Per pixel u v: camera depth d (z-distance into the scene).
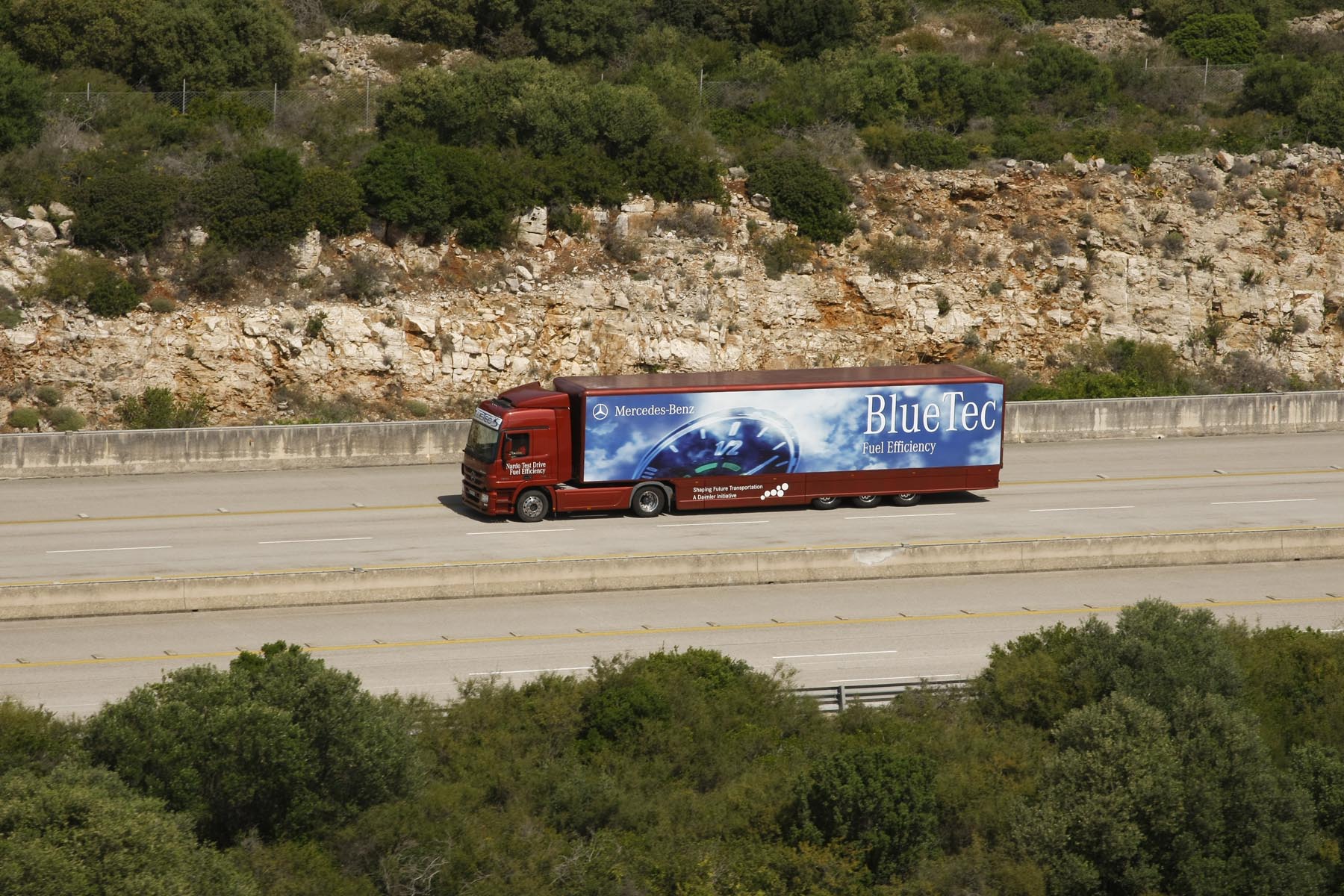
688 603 52.31
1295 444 77.56
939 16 121.38
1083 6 128.62
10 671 44.28
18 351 73.06
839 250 89.88
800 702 42.75
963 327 88.75
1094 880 36.34
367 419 77.06
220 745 35.06
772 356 85.38
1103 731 39.56
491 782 37.72
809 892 34.88
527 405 60.66
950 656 47.91
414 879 33.88
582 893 34.12
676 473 62.00
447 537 58.44
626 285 84.31
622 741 40.47
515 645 47.72
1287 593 54.94
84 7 91.94
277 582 50.72
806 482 63.19
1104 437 78.25
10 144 81.94
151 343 75.75
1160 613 46.06
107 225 78.19
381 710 38.00
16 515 60.19
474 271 83.25
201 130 86.50
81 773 33.38
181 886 30.38
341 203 81.88
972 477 64.88
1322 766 39.91
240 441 68.62
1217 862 37.34
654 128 91.88
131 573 52.88
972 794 38.41
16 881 29.23
